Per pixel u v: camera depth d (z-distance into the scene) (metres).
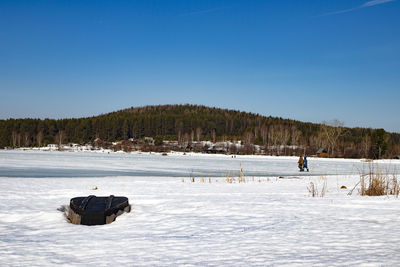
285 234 5.25
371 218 6.55
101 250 4.55
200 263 3.80
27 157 51.56
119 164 37.47
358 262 3.67
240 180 17.47
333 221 6.28
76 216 6.88
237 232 5.48
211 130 165.75
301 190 12.70
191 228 5.90
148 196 10.55
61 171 25.78
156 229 5.96
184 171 28.50
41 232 5.93
